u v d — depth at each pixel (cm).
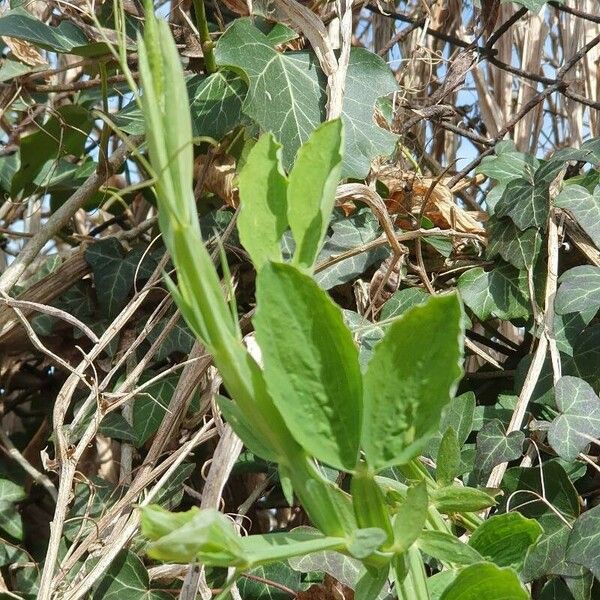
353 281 47
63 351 54
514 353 48
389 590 32
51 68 52
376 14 64
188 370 40
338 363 20
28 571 46
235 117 46
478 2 52
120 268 51
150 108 18
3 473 54
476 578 22
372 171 48
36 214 65
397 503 27
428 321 19
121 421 47
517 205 46
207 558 18
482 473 38
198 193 48
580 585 36
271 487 48
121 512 40
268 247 21
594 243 43
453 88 53
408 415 20
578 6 60
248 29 43
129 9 51
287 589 38
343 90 41
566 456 37
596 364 42
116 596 39
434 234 45
